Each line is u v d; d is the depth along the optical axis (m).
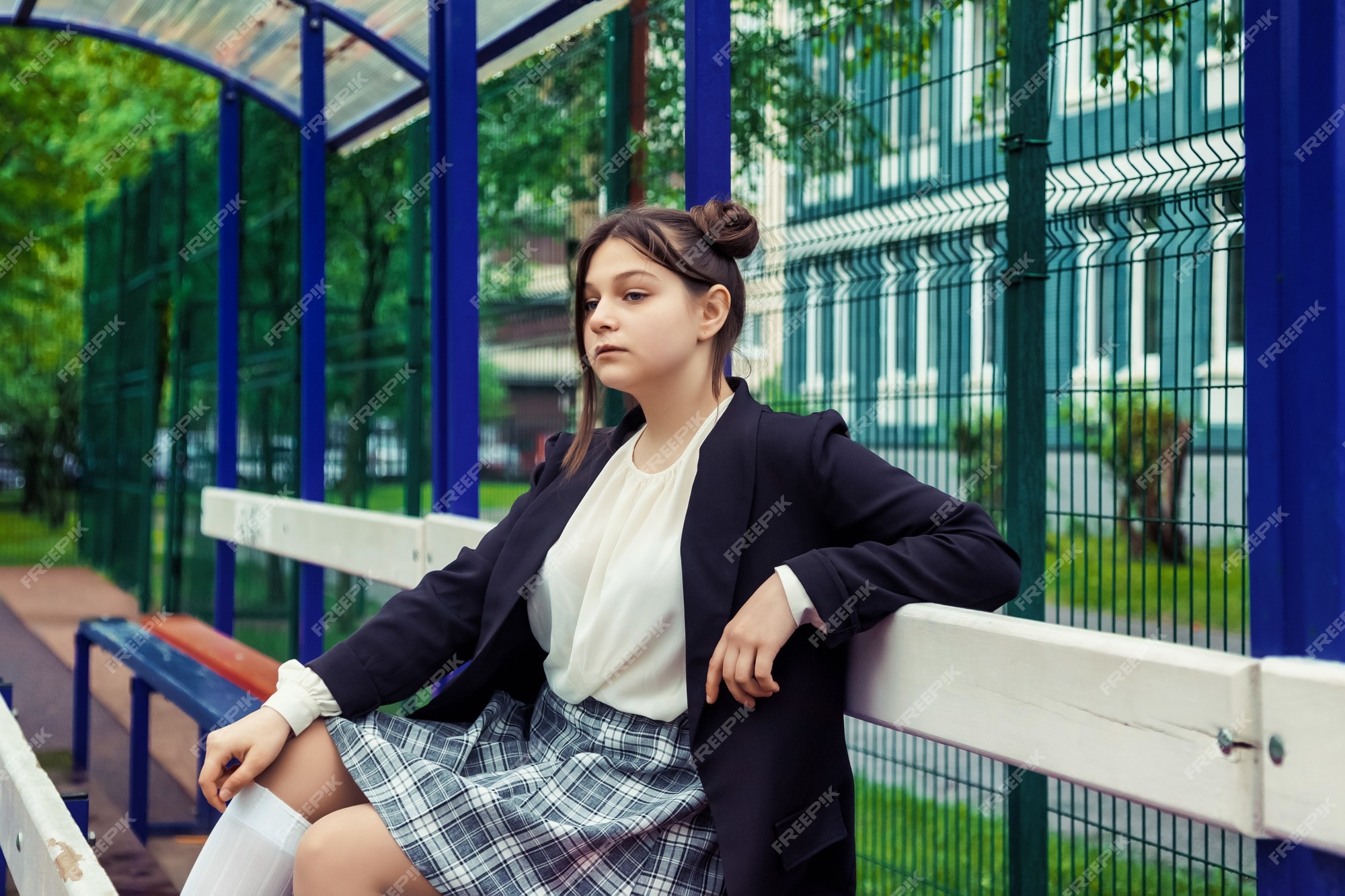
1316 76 1.23
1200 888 2.86
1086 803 2.58
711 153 2.38
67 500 16.16
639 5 3.78
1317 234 1.23
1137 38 3.11
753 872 1.47
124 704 6.07
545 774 1.61
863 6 3.32
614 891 1.52
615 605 1.61
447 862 1.48
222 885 1.57
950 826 3.50
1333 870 1.17
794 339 3.49
